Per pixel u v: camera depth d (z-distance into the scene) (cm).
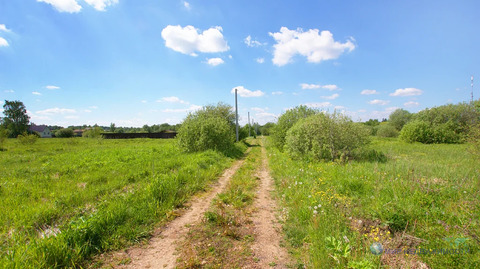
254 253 363
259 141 4378
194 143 1619
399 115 4262
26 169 992
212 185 808
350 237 361
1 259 295
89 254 357
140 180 801
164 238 418
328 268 297
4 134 2403
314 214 444
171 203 576
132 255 361
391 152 1334
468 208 426
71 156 1417
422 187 543
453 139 2395
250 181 837
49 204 535
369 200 523
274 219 502
